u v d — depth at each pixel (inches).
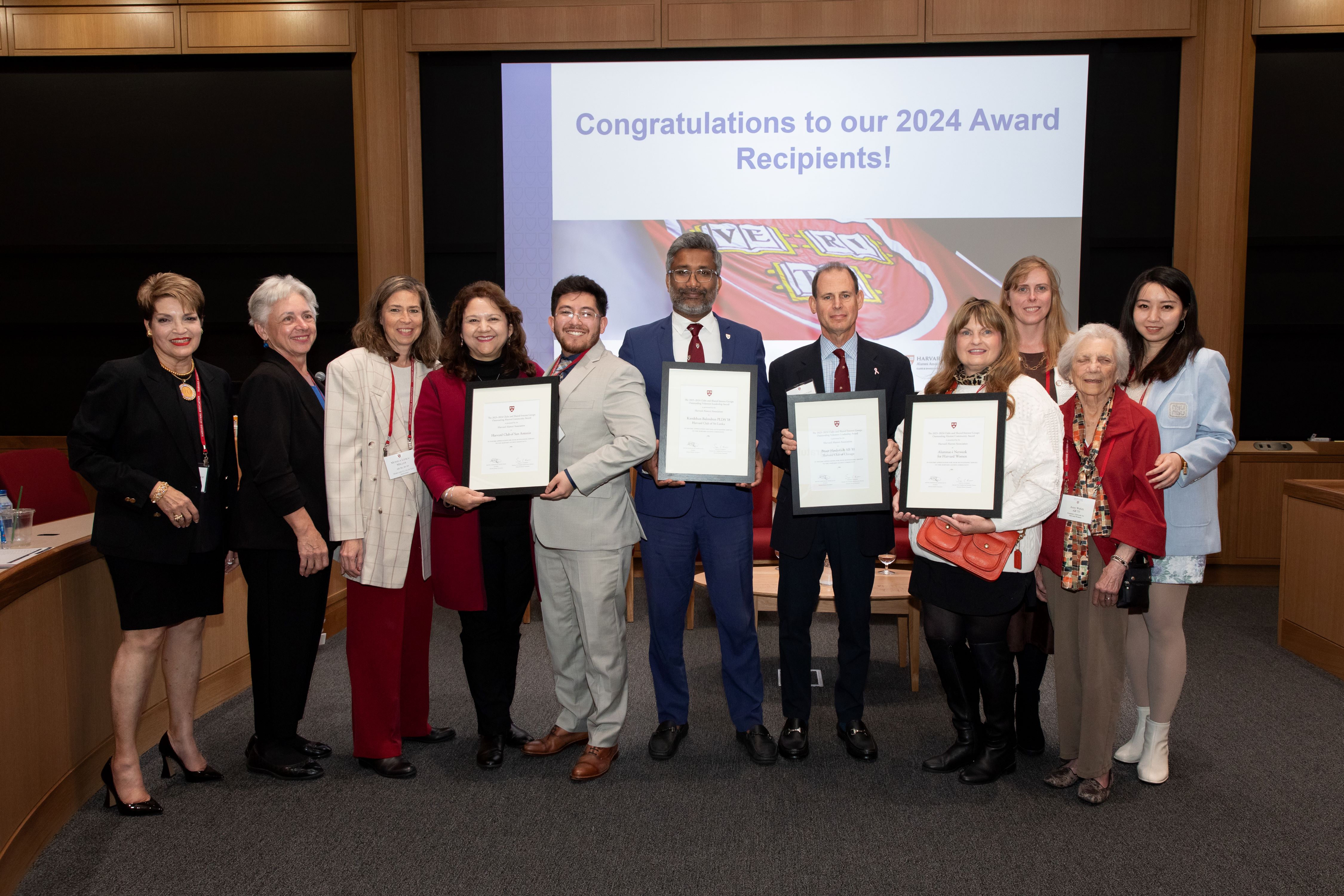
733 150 197.3
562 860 78.2
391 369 97.9
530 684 131.0
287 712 97.3
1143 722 98.7
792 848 80.0
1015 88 192.7
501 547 97.5
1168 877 75.0
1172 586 92.7
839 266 98.6
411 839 82.4
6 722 75.8
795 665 100.7
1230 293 192.7
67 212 206.8
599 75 197.2
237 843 81.9
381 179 200.2
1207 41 188.9
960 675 94.5
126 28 199.5
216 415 92.7
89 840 82.8
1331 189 195.5
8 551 85.4
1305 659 140.4
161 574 87.3
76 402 213.5
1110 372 85.2
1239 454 193.2
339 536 92.0
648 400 101.0
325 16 197.9
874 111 195.0
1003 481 84.7
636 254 199.5
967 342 89.1
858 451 92.0
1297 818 85.6
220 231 206.5
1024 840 81.4
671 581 100.0
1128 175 197.6
